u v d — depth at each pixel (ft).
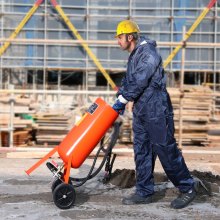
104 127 14.93
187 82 55.52
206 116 36.17
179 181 15.26
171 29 50.78
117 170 20.20
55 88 53.83
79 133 14.85
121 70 50.98
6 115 34.24
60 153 14.94
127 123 35.04
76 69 51.42
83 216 14.26
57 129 35.45
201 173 20.42
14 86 52.49
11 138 31.89
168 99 14.93
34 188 17.95
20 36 50.44
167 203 15.88
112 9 50.83
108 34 51.01
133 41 14.80
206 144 36.35
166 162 14.94
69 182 15.64
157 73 14.46
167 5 50.85
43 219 13.92
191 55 50.93
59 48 50.90
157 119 14.57
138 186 15.70
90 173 15.74
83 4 50.67
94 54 50.98
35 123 35.37
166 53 50.65
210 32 50.83
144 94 14.57
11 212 14.62
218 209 15.23
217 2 50.60
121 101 14.67
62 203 14.92
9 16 50.42
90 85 53.88
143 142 15.25
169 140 14.76
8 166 22.67
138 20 50.96
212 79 54.85
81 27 50.90
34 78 53.26
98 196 16.79
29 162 23.95
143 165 15.44
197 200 16.28
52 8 50.44
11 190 17.62
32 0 50.44
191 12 50.83
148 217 14.24
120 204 15.70
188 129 36.09
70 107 42.98
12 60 50.83
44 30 50.44
